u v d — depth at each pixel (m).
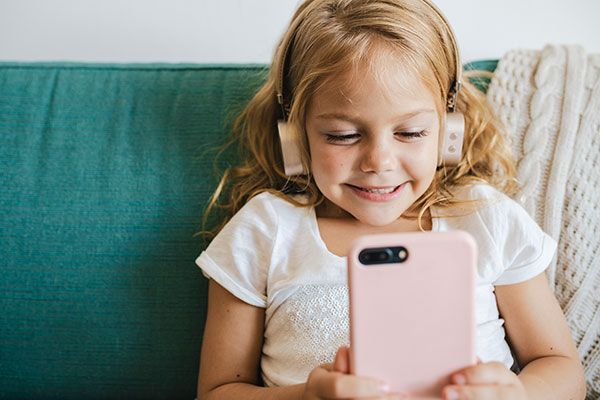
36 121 0.95
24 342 0.92
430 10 0.80
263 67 0.98
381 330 0.59
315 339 0.82
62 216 0.92
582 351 0.85
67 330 0.92
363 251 0.59
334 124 0.76
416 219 0.87
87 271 0.91
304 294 0.83
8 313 0.92
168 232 0.92
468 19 1.06
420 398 0.60
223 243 0.87
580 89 0.88
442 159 0.83
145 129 0.94
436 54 0.79
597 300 0.84
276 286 0.84
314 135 0.79
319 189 0.85
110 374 0.92
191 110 0.95
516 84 0.92
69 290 0.91
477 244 0.83
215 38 1.11
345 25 0.77
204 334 0.88
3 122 0.95
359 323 0.59
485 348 0.81
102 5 1.12
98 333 0.91
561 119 0.88
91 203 0.92
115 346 0.92
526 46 1.07
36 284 0.91
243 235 0.87
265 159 0.93
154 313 0.91
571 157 0.87
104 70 0.99
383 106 0.74
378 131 0.75
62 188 0.93
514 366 0.89
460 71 0.83
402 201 0.80
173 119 0.95
